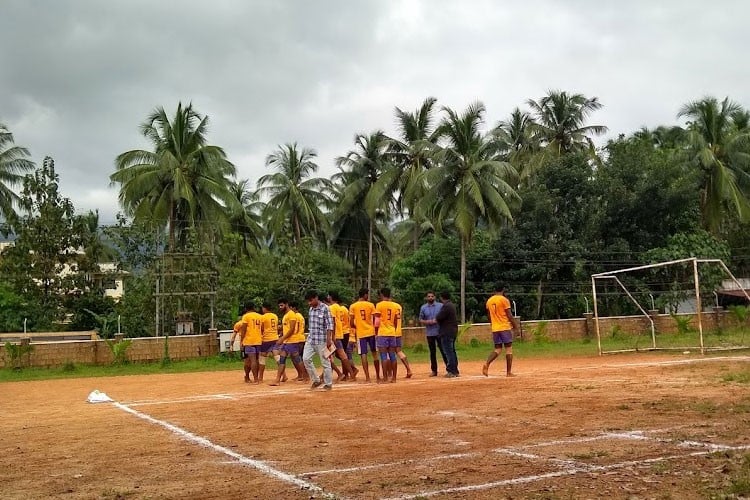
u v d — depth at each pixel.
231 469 6.52
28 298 36.06
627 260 40.69
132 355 25.75
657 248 40.06
